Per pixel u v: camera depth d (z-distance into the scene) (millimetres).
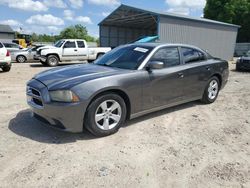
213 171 3254
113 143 3945
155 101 4812
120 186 2877
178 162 3441
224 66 6562
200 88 5922
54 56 17203
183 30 19938
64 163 3320
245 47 36375
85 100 3787
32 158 3422
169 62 5105
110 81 4039
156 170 3229
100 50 18828
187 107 6059
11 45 24516
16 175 3029
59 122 3811
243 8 42125
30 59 21125
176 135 4348
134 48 5137
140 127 4633
